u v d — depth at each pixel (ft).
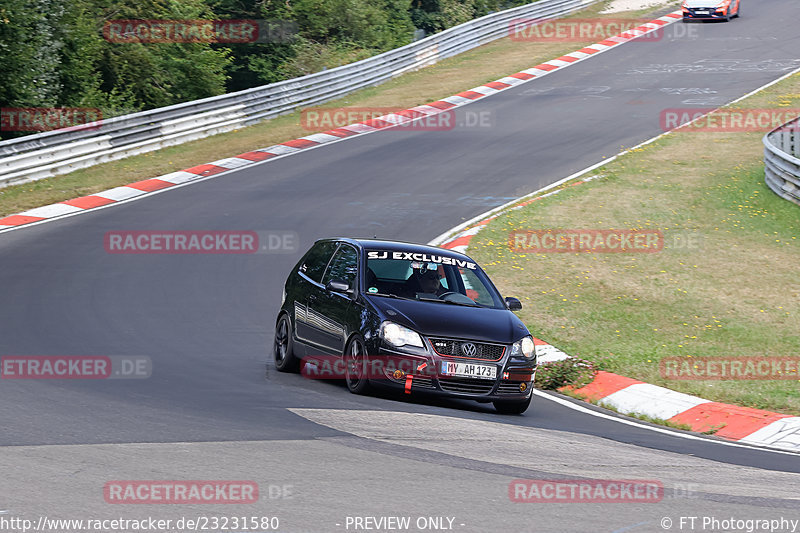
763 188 277.23
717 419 125.59
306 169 306.35
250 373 129.18
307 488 74.08
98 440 86.38
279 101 396.16
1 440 84.53
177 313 166.50
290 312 135.23
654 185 284.41
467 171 306.35
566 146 341.62
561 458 91.66
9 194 265.75
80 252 209.15
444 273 130.00
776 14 616.80
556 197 270.46
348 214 253.65
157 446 85.20
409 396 123.54
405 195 276.00
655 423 124.77
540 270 207.21
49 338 142.61
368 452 87.25
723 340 167.02
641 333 169.58
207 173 298.97
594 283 199.21
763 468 97.66
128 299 173.78
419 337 115.03
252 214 251.60
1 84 352.90
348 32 570.87
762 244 231.71
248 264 206.90
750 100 406.82
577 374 144.36
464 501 73.10
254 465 80.12
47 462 77.77
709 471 92.58
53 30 378.73
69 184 279.69
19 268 192.44
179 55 464.24
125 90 447.01
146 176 292.20
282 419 99.76
